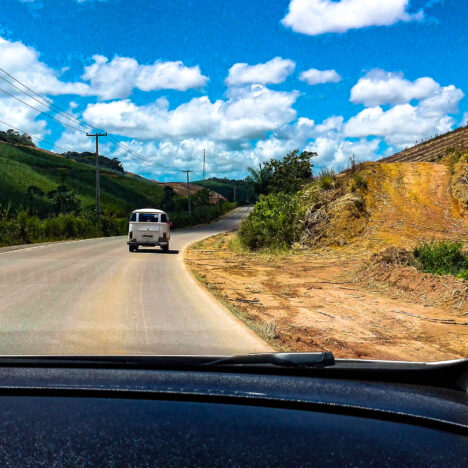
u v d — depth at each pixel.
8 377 1.24
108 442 0.80
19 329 6.09
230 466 0.73
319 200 25.94
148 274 12.88
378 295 10.55
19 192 91.69
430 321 7.87
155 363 1.51
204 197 111.44
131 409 0.99
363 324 7.51
